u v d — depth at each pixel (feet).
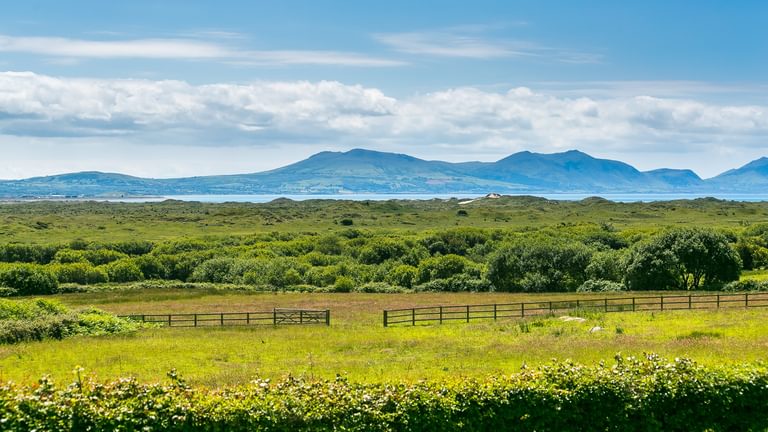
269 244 421.59
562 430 63.52
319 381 63.67
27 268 265.13
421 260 337.31
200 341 129.29
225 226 618.85
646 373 67.87
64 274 310.86
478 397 62.39
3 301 154.92
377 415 59.26
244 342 127.65
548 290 281.13
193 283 302.86
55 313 153.79
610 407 64.69
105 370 98.94
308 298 242.58
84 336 136.05
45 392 56.13
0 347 120.67
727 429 67.26
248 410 57.57
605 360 92.43
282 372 94.12
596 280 275.80
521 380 65.00
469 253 396.16
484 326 145.07
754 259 313.12
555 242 317.22
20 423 53.11
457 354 106.52
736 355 91.40
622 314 156.35
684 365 69.15
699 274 253.24
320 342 126.11
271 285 291.38
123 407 55.57
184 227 606.96
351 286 285.23
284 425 57.52
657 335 117.80
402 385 63.46
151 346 122.62
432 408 60.90
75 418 54.29
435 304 213.66
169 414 56.39
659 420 65.87
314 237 458.50
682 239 254.06
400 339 128.77
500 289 289.74
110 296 245.04
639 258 256.11
